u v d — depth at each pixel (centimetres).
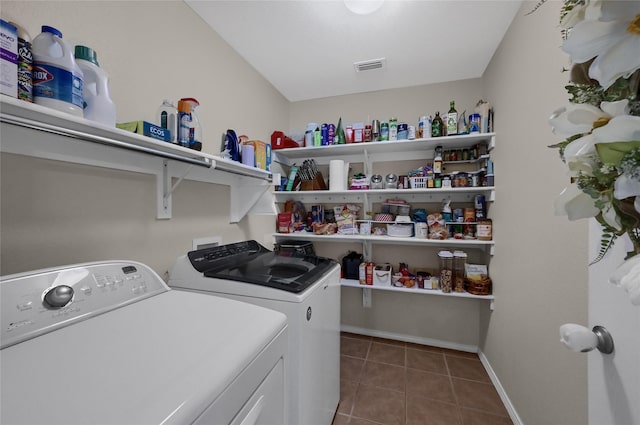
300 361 98
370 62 194
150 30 118
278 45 174
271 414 71
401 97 232
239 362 57
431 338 229
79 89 70
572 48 33
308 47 176
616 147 30
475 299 219
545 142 113
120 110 105
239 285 106
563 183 101
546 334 113
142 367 50
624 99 33
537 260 121
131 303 80
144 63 115
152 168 117
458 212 204
